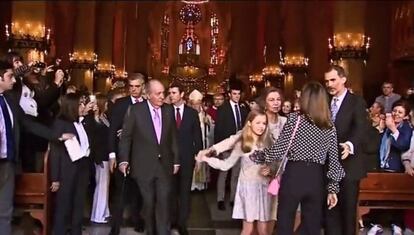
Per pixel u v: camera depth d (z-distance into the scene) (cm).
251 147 556
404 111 682
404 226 743
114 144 672
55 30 2283
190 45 3191
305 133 489
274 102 602
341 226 557
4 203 553
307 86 496
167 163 602
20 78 681
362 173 543
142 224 722
